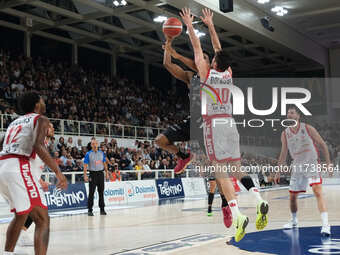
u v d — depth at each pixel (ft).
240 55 81.25
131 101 73.26
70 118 54.49
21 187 12.37
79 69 69.05
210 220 25.49
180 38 67.26
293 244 16.37
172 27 13.05
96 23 60.75
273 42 64.03
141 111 72.08
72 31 65.36
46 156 12.45
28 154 12.78
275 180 21.03
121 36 67.46
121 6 54.95
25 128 12.67
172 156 58.75
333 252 14.56
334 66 81.56
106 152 46.11
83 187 38.93
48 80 60.23
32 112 13.39
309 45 74.33
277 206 33.40
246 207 32.68
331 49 81.82
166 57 13.66
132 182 43.93
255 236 18.62
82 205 38.04
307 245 16.07
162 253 15.17
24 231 18.21
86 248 16.93
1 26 61.72
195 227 22.50
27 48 64.34
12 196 12.39
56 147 46.44
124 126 58.03
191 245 16.74
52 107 54.90
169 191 48.83
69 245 17.72
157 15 61.77
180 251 15.49
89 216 29.43
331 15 62.69
